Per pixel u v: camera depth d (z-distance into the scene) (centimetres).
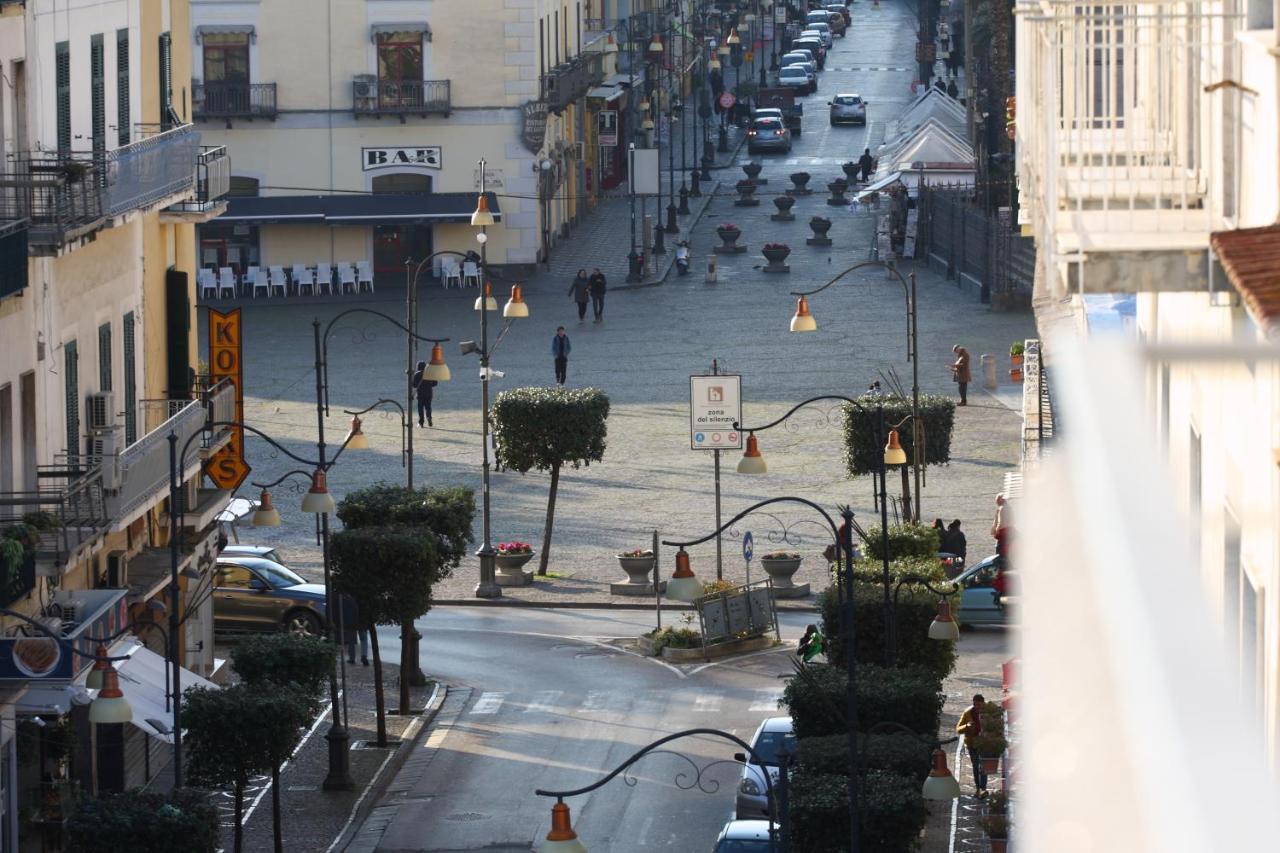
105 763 7988
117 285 8981
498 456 12469
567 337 17950
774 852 5712
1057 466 527
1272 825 426
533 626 11475
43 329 7812
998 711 8038
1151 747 447
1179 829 433
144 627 8669
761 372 17450
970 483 13962
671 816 8138
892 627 8250
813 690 7500
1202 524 1655
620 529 13200
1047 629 517
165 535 9494
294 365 18288
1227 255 1711
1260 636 1154
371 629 9394
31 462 7694
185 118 10488
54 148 8106
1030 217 3272
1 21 7456
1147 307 3288
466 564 12725
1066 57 2967
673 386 17150
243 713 7200
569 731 9494
